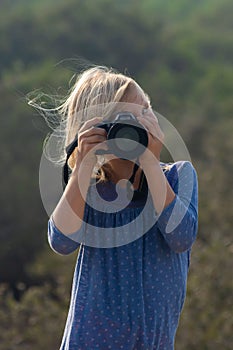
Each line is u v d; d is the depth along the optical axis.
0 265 43.47
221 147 39.75
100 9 74.06
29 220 44.84
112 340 5.49
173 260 5.64
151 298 5.52
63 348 5.62
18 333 24.02
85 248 5.64
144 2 109.69
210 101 57.25
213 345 21.17
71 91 6.36
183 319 21.67
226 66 76.38
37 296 24.83
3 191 45.22
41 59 68.94
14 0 90.50
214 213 30.59
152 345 5.50
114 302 5.52
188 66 73.81
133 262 5.55
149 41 74.38
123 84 5.57
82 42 71.00
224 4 98.00
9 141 47.25
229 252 23.95
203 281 22.98
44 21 71.38
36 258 40.91
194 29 87.44
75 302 5.58
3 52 68.69
